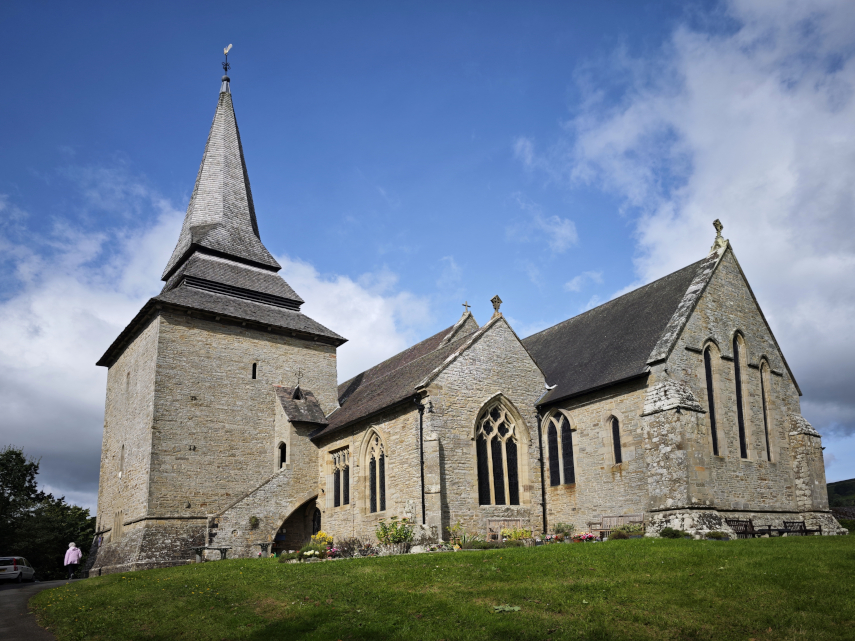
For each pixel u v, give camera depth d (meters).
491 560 17.78
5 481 56.31
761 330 29.16
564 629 11.84
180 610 16.06
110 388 39.56
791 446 28.64
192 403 32.22
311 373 36.91
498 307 30.14
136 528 30.30
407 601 14.34
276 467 34.03
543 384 30.08
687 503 22.09
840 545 16.88
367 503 29.45
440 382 26.48
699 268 28.64
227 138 42.25
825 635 10.70
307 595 15.87
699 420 23.42
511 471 28.12
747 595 12.86
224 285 36.25
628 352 27.27
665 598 13.11
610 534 23.14
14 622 17.45
